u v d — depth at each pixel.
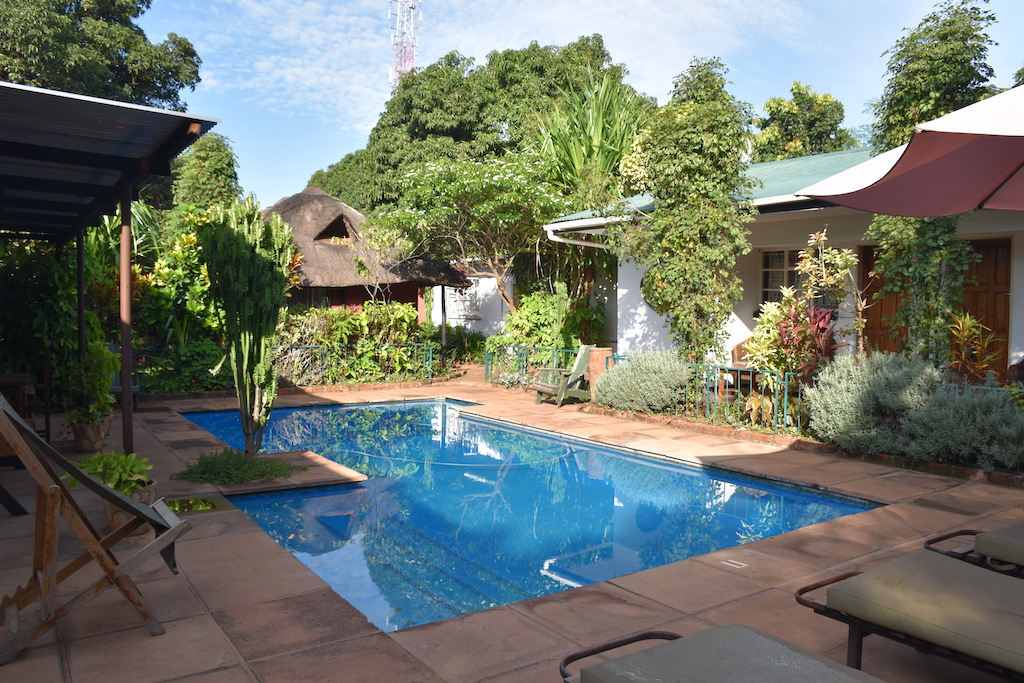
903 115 8.77
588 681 2.15
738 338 11.84
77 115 4.74
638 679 2.07
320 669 3.08
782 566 4.50
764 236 11.28
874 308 10.71
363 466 7.98
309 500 6.52
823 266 9.03
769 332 9.41
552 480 7.39
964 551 3.65
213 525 5.29
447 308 22.62
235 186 29.94
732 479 7.36
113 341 12.08
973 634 2.47
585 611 3.79
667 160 9.96
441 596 4.30
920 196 4.19
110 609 3.73
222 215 7.00
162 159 5.74
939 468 7.01
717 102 9.71
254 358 7.16
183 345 12.98
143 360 12.51
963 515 5.57
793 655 2.24
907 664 3.16
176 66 23.73
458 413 11.57
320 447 9.04
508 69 25.25
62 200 7.85
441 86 25.12
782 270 11.80
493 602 4.22
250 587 4.06
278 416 11.59
